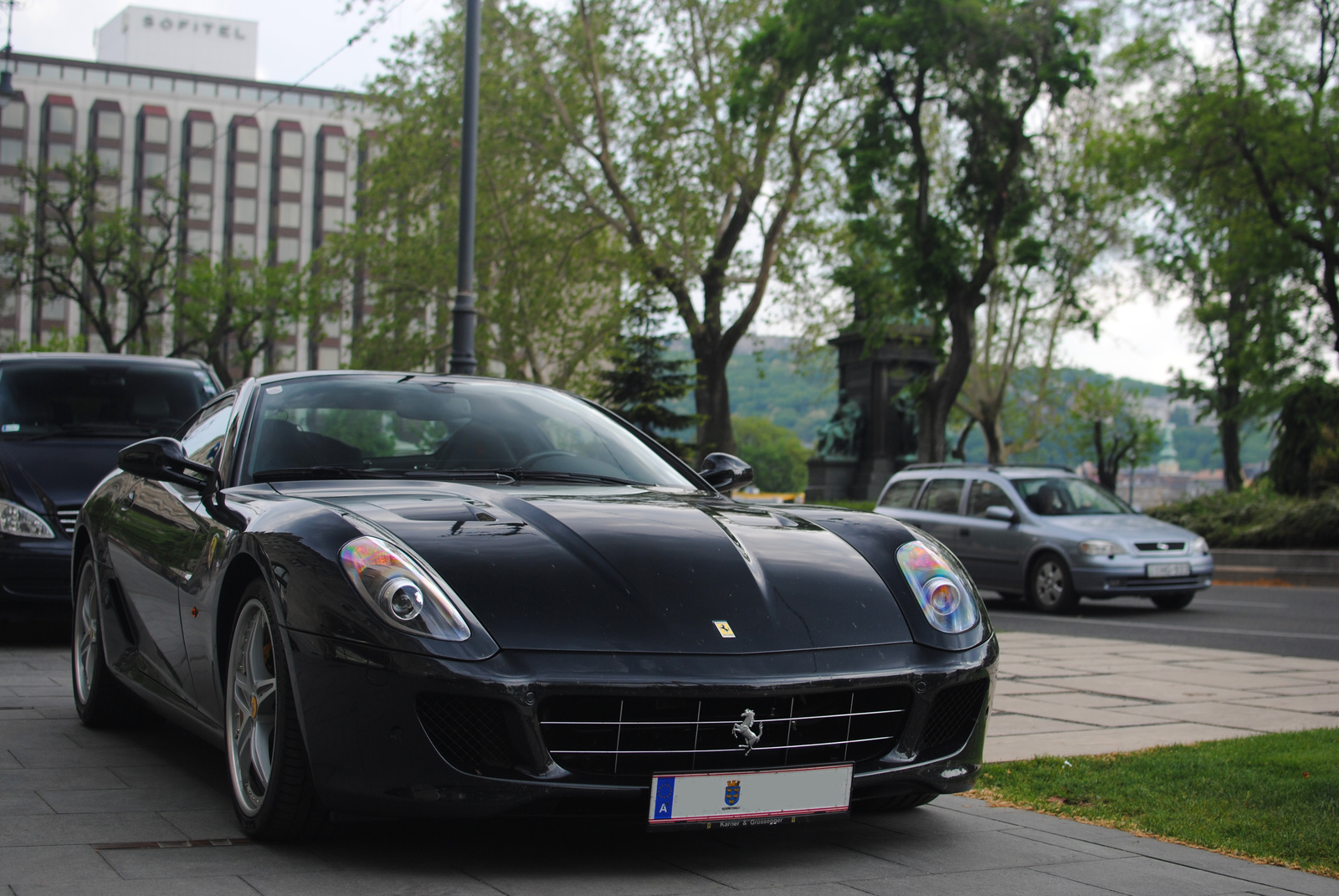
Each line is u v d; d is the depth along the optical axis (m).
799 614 3.04
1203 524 20.16
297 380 4.28
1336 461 20.78
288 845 3.08
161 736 4.69
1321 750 4.73
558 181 29.62
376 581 2.84
